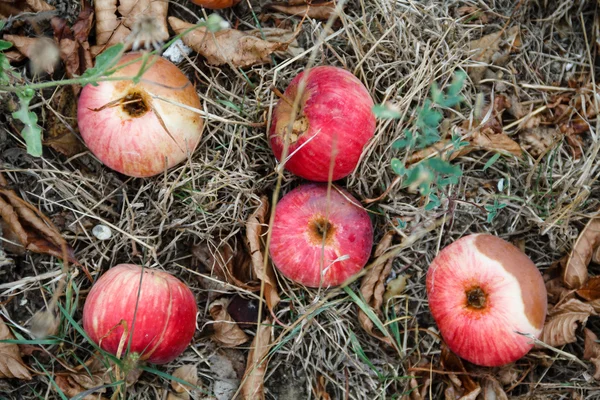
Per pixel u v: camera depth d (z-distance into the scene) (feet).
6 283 2.33
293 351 2.36
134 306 2.16
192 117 2.28
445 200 2.41
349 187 2.39
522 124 2.49
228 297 2.39
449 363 2.36
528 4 2.54
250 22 2.48
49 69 2.36
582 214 2.42
